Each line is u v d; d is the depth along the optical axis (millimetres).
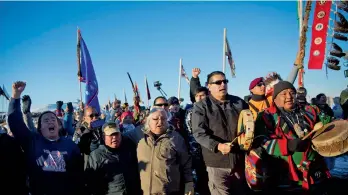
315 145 3004
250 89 4719
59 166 3662
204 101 3998
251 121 3074
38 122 3795
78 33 7613
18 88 3705
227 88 3984
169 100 6527
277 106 3350
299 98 5516
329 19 6820
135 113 8789
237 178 3846
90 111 5758
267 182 3178
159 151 3695
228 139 3797
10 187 3525
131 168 3824
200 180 4973
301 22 6906
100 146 3873
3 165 3494
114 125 3828
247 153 3332
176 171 3729
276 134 3182
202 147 4008
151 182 3635
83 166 3906
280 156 3162
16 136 3723
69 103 7152
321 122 3195
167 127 3883
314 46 6945
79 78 7582
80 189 3805
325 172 3250
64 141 3877
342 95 4824
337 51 6895
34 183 3615
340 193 4324
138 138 4406
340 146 2855
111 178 3709
